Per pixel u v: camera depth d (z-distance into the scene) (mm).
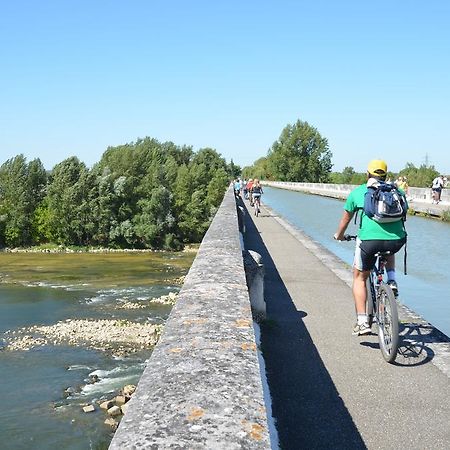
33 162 88938
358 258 5828
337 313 7695
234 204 17812
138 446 1719
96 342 29469
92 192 83875
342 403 4551
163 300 40969
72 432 18203
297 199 46688
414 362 5500
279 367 5441
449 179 48969
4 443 17391
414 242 14297
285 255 13648
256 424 1935
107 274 55500
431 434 3984
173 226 87562
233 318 3389
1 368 24969
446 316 7238
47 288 46875
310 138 138875
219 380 2320
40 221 85062
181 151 138000
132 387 22062
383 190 5535
